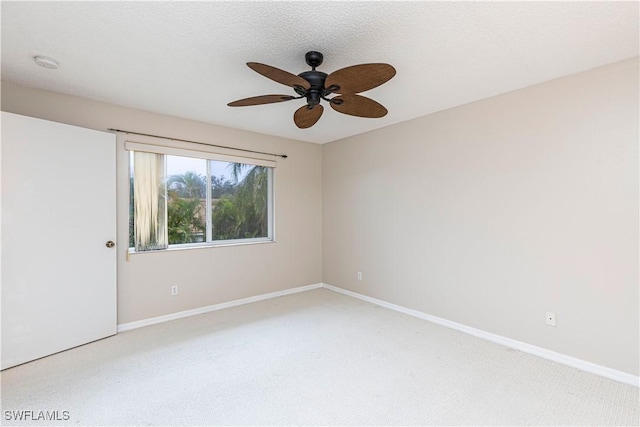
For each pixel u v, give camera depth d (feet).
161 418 5.86
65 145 8.58
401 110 10.54
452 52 6.72
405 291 11.84
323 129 12.91
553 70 7.59
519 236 8.76
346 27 5.82
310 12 5.37
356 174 13.83
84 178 8.96
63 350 8.50
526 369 7.66
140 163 10.50
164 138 10.88
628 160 7.04
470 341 9.30
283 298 13.80
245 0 5.05
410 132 11.57
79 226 8.84
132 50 6.68
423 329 10.23
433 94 9.13
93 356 8.26
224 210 12.83
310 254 15.38
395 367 7.75
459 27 5.81
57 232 8.41
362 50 6.64
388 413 6.03
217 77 8.01
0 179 7.48
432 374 7.41
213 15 5.45
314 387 6.88
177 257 11.27
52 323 8.30
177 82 8.31
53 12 5.37
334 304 12.91
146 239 10.60
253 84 8.46
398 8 5.26
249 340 9.32
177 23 5.70
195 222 12.00
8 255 7.60
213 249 12.17
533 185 8.47
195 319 11.12
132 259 10.29
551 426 5.68
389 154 12.37
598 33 5.99
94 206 9.17
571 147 7.82
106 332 9.42
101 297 9.32
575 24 5.72
